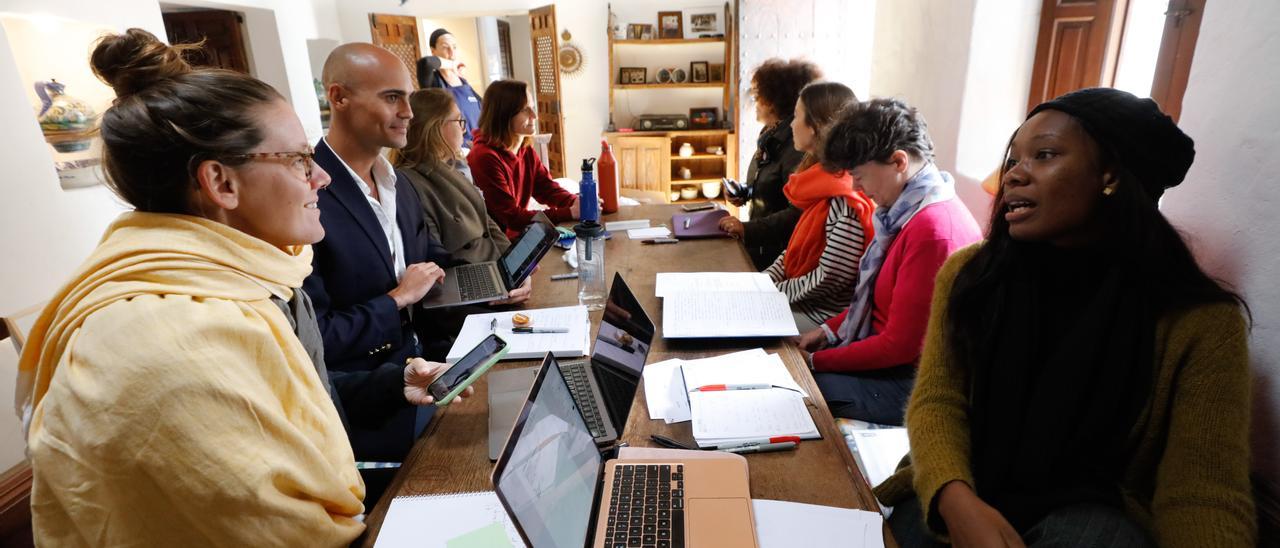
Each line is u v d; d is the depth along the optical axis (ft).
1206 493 2.80
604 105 19.38
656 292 5.57
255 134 2.64
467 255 7.27
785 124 8.72
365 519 2.99
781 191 8.91
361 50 5.16
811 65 8.85
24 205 8.34
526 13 19.16
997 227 3.50
